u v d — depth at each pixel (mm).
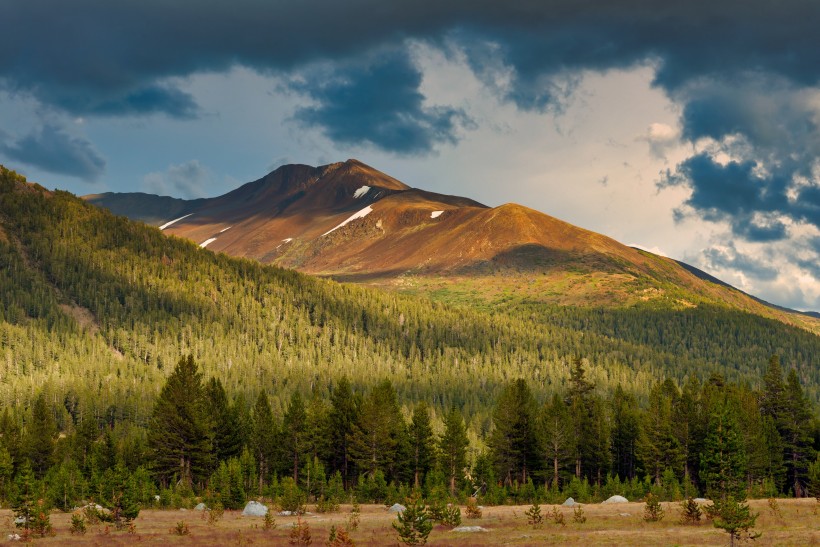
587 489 109125
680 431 125125
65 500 94188
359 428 125125
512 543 56688
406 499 58344
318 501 104750
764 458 117375
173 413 123188
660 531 60094
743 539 52062
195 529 71438
